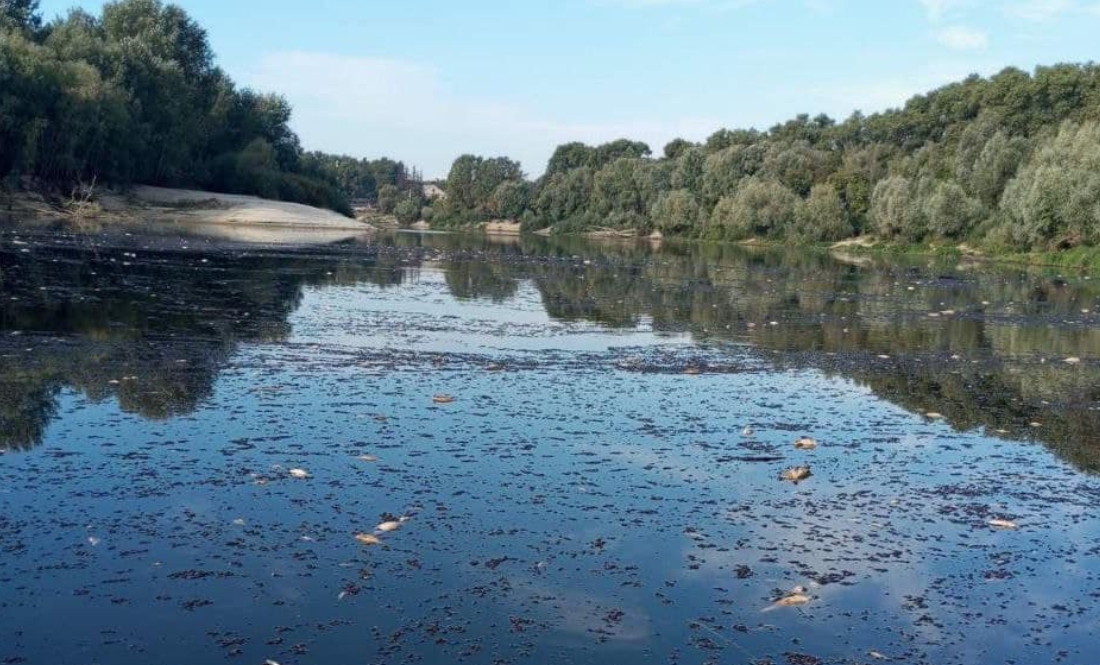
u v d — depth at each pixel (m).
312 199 90.31
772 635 6.34
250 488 8.59
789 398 13.80
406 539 7.63
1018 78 83.62
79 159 62.19
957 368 17.27
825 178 89.94
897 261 60.88
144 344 15.34
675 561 7.49
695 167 103.69
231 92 87.25
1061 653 6.27
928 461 10.69
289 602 6.45
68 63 60.66
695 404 13.04
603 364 15.95
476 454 9.99
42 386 11.93
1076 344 21.72
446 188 140.00
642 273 41.31
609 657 5.93
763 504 8.94
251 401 11.77
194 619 6.15
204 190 81.00
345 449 9.90
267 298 23.09
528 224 119.06
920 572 7.51
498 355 16.36
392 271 34.78
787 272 45.88
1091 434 12.32
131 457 9.28
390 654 5.82
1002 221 62.94
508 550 7.52
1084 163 56.06
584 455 10.19
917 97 94.88
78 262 29.22
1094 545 8.26
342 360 14.92
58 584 6.54
